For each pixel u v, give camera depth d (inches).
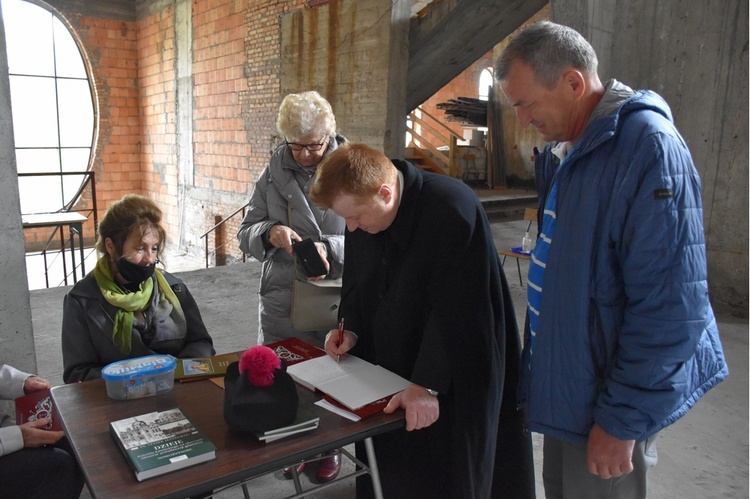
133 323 72.7
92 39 513.7
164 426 47.8
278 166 85.1
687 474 91.4
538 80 48.1
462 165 445.7
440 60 296.0
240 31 383.6
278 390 47.3
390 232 59.2
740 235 170.6
